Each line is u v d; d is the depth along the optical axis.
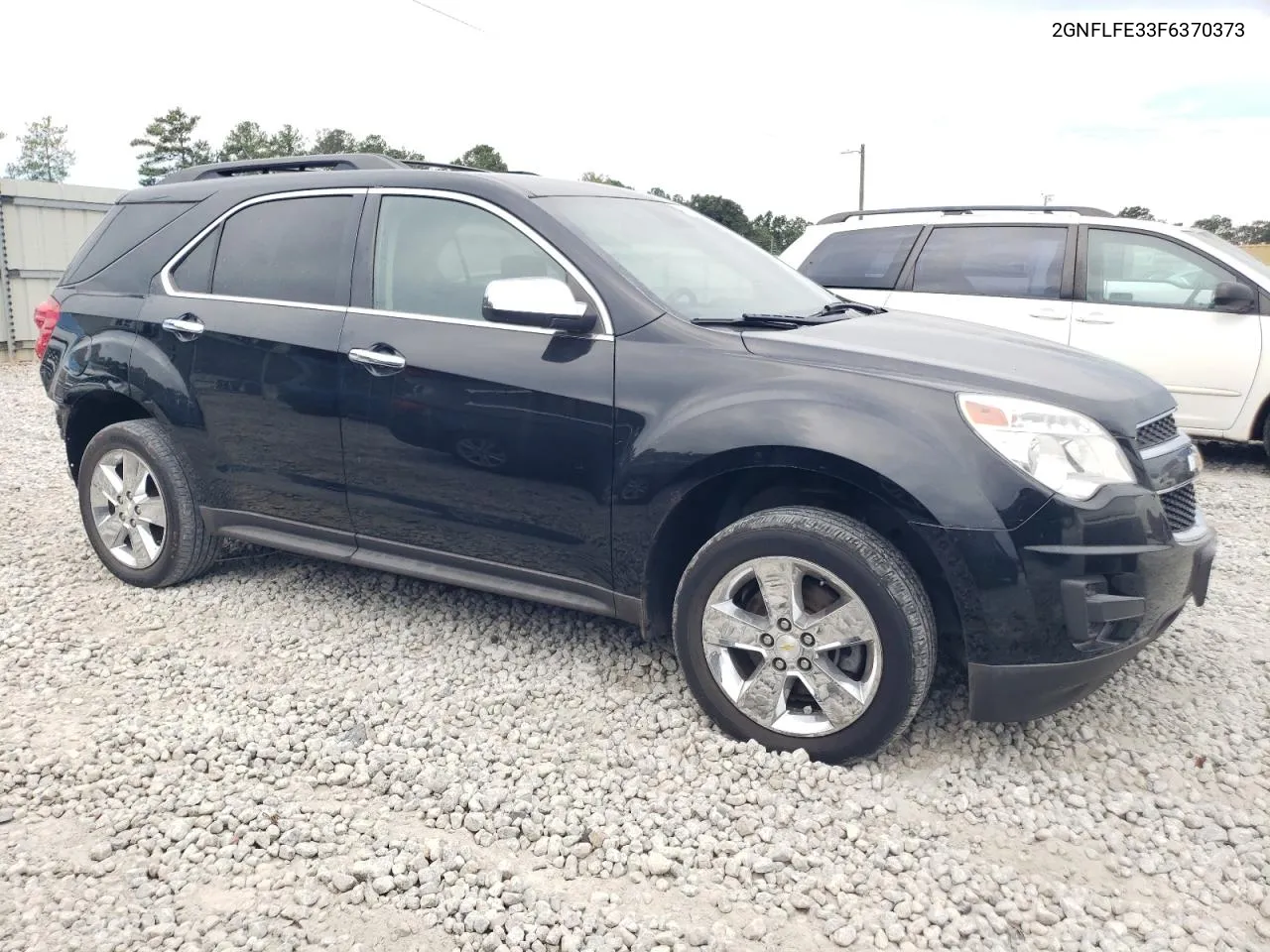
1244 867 2.71
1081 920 2.51
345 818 2.90
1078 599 2.88
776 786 3.05
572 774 3.12
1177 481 3.17
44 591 4.66
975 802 3.01
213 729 3.37
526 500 3.56
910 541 3.10
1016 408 2.96
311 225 4.16
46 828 2.86
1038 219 7.68
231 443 4.27
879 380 3.08
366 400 3.83
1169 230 7.50
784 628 3.13
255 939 2.39
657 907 2.54
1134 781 3.13
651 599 3.46
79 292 4.78
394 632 4.21
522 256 3.66
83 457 4.72
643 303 3.44
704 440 3.17
